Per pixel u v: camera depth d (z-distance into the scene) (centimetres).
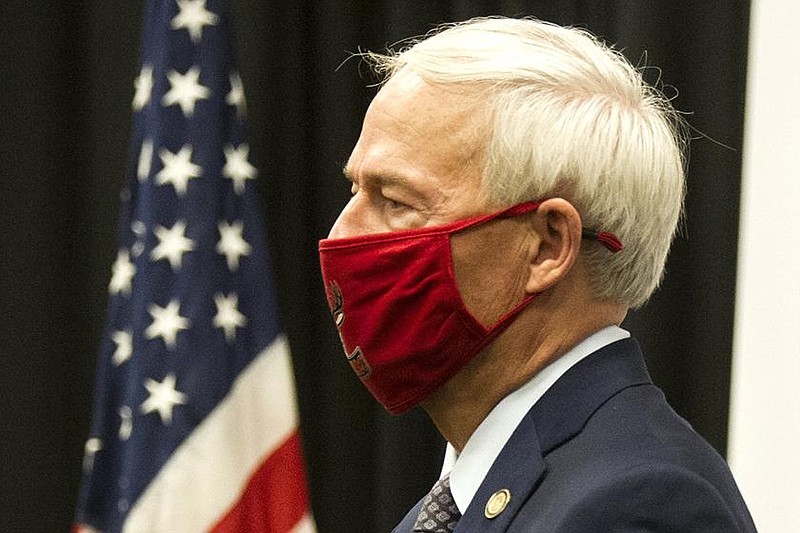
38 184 1149
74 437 1159
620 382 460
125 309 995
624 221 464
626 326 970
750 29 934
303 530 940
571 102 462
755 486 910
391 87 486
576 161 456
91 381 1148
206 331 941
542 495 431
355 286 487
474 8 1018
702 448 440
